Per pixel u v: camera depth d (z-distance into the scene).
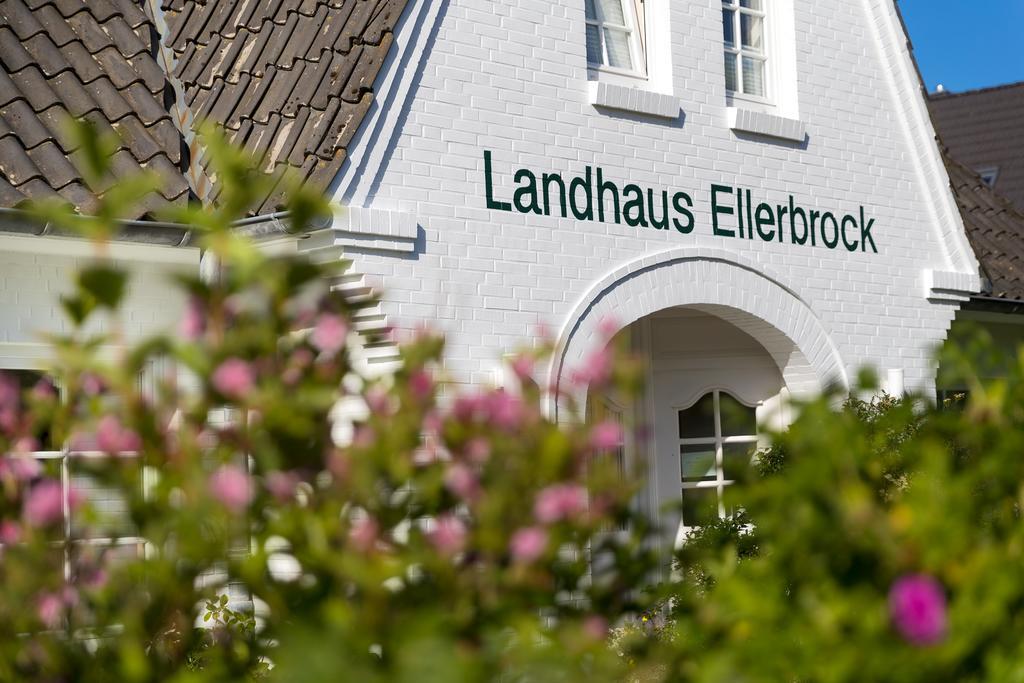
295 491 3.16
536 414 3.32
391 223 9.70
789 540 3.44
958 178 15.73
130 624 3.23
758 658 3.28
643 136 11.50
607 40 11.71
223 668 3.39
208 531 3.14
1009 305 14.40
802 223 12.68
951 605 3.24
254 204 9.51
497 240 10.38
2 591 3.30
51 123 9.59
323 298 3.22
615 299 11.09
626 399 3.48
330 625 2.97
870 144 13.36
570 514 3.22
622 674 3.31
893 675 3.08
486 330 10.23
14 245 9.09
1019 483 3.76
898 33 13.64
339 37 10.20
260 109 10.15
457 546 3.17
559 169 10.87
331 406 3.14
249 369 3.09
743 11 12.82
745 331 12.64
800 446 3.74
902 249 13.48
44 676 3.32
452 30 10.32
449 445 3.26
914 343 13.43
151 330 9.59
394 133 9.89
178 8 11.59
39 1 10.45
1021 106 29.50
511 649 3.15
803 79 12.93
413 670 2.84
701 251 11.74
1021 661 3.14
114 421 3.12
